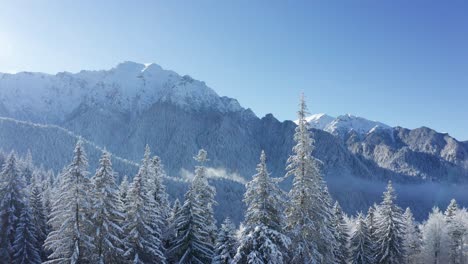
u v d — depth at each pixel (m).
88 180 31.11
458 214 76.06
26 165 110.75
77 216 30.28
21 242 43.84
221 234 34.81
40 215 50.91
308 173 28.61
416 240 65.12
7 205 43.56
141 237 32.69
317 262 28.25
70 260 30.28
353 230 58.34
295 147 28.72
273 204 26.80
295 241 28.16
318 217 29.03
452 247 67.88
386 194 49.34
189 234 35.69
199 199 40.94
